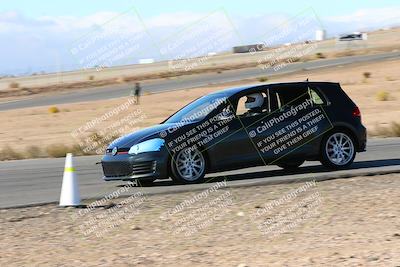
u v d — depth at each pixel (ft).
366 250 37.42
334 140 69.87
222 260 36.47
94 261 37.27
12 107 273.54
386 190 57.36
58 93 342.03
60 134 156.97
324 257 36.01
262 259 36.32
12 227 47.93
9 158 105.91
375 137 113.50
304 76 318.24
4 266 36.45
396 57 392.06
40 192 65.41
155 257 37.91
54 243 42.75
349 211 49.78
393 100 204.23
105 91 327.06
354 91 239.91
